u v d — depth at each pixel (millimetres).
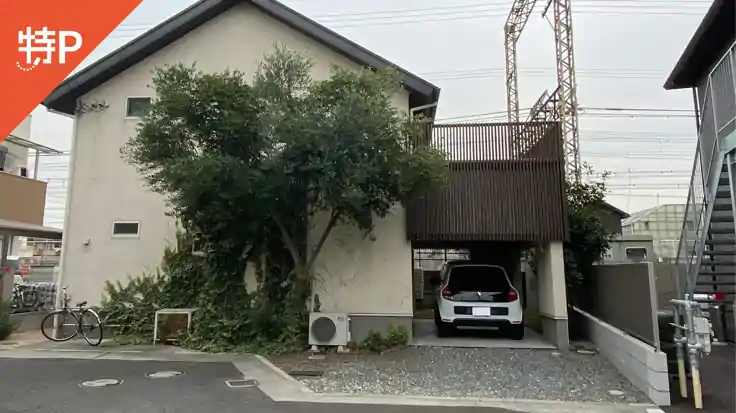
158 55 10992
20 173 17516
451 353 8523
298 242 9570
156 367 7383
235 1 10930
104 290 10172
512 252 13016
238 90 7953
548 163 9602
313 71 10641
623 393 5965
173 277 10055
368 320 9375
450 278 10125
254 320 9000
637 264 6617
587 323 9867
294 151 7727
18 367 7352
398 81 8844
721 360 8094
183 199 8039
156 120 8070
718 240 7770
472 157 9711
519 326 9484
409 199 8656
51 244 31078
